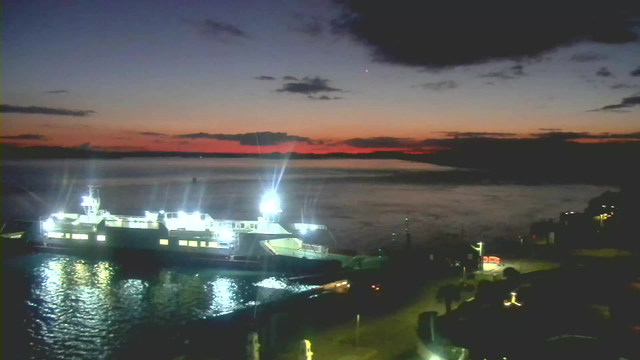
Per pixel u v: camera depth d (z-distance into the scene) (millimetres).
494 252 67438
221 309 59469
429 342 34094
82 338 50250
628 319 30781
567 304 34969
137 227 86562
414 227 120312
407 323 40312
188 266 78312
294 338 37281
